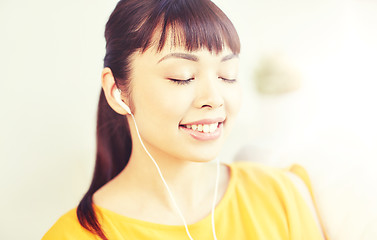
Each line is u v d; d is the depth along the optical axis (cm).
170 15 46
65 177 128
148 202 54
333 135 76
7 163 125
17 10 121
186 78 46
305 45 142
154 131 49
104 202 54
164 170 53
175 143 48
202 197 57
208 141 49
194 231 52
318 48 140
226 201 57
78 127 133
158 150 52
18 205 122
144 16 48
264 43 144
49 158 129
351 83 123
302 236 57
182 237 51
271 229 56
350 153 69
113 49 51
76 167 129
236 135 132
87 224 50
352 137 73
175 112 47
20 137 127
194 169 55
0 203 120
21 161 126
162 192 54
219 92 48
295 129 102
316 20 142
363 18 134
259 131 131
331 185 65
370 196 61
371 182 63
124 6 51
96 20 121
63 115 131
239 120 133
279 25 145
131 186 55
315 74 131
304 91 128
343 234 60
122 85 51
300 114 121
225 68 49
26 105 128
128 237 50
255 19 145
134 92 50
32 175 126
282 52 141
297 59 139
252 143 93
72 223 51
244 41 144
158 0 48
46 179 127
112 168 64
